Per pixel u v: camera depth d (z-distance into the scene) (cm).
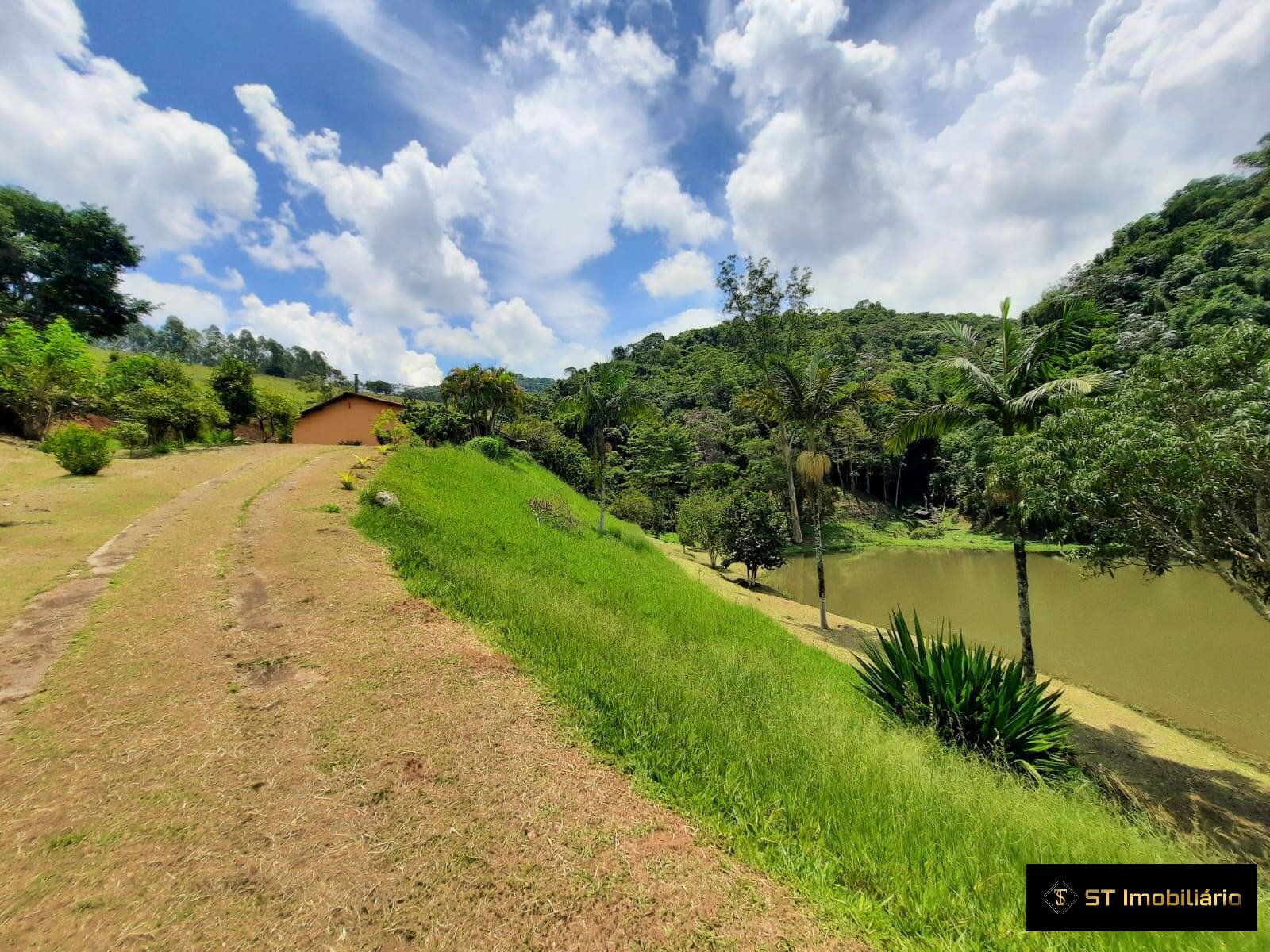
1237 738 845
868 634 1362
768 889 222
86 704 327
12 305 2175
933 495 4509
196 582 553
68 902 190
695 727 374
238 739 301
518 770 291
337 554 684
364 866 216
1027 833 300
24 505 863
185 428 1905
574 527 1517
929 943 202
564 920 195
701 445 4647
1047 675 1130
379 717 335
